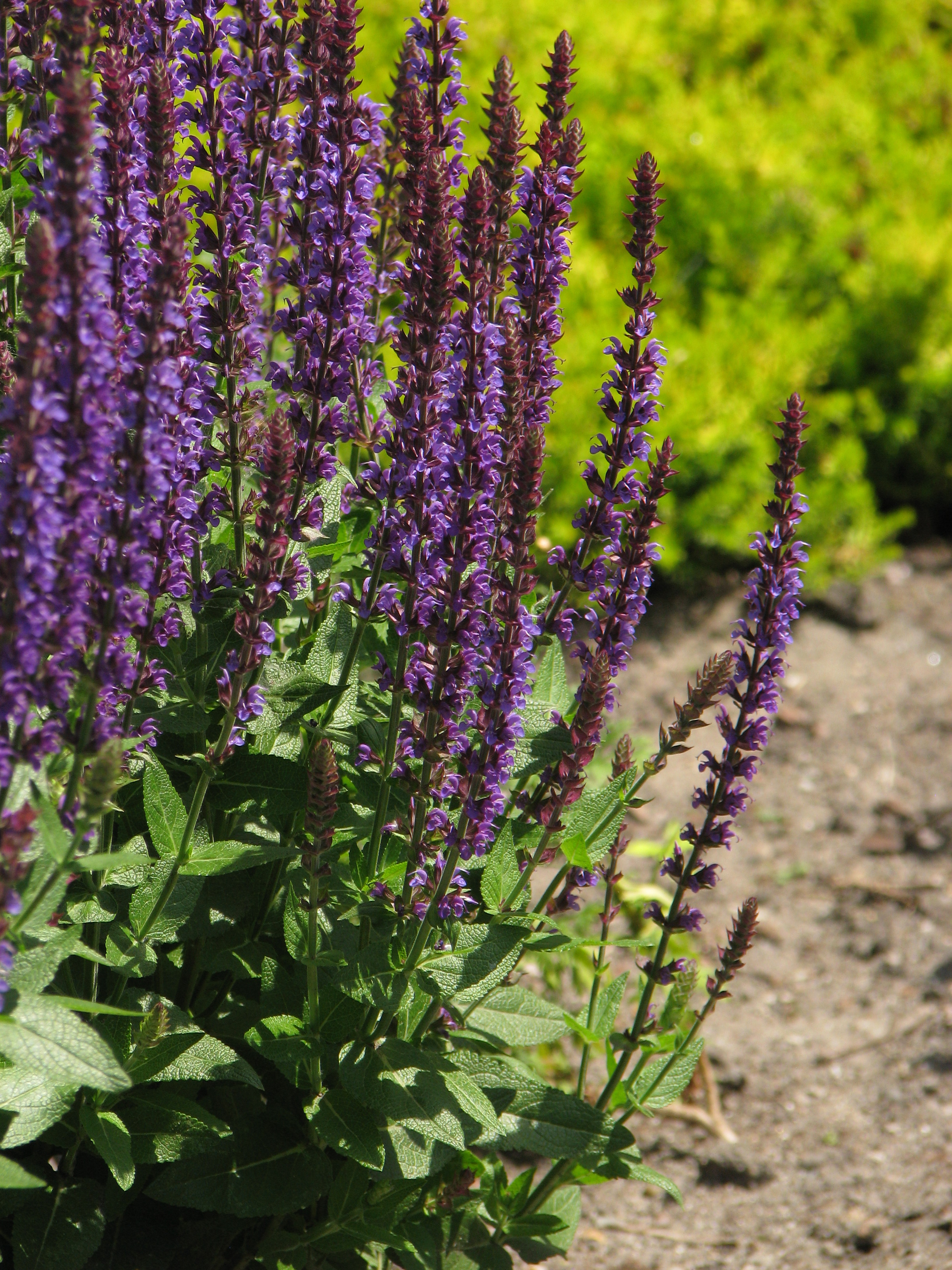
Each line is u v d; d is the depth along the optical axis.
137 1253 3.64
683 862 3.82
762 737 3.64
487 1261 4.06
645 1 13.72
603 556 3.63
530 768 3.67
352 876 3.62
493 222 3.41
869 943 7.11
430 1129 3.37
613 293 10.26
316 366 3.41
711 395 9.70
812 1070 6.30
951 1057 6.31
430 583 3.19
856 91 13.12
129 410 2.75
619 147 11.11
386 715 3.77
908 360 10.73
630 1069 6.07
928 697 8.89
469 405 3.07
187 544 3.24
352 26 3.24
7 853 2.53
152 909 3.35
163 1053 3.29
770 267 10.85
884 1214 5.46
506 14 11.88
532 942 3.64
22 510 2.44
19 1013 2.77
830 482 9.70
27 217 3.73
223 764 3.54
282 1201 3.52
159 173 3.17
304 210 3.38
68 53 2.74
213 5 3.35
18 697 2.58
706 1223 5.50
